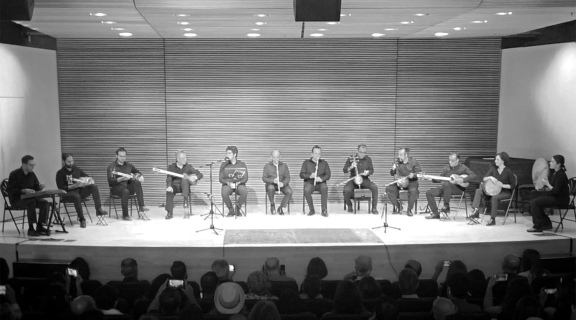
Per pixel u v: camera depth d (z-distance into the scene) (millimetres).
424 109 10508
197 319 4070
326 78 10367
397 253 7324
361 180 9469
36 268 6316
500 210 9555
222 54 10242
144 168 10375
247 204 10516
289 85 10352
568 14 7227
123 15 7160
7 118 8727
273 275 5566
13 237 7703
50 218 7859
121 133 10281
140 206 9273
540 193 8836
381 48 10344
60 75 10109
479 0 6414
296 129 10430
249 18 7375
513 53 10125
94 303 4395
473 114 10555
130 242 7484
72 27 8336
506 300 4898
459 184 8945
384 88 10430
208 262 7059
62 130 10211
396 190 9516
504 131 10461
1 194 8711
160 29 8547
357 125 10484
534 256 5934
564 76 9047
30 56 9266
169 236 7828
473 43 10367
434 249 7379
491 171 8805
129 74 10180
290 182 10500
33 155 9359
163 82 10234
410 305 4781
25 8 6184
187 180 9180
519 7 6766
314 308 4805
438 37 10070
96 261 7129
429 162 10625
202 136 10367
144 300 4918
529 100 9828
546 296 5027
